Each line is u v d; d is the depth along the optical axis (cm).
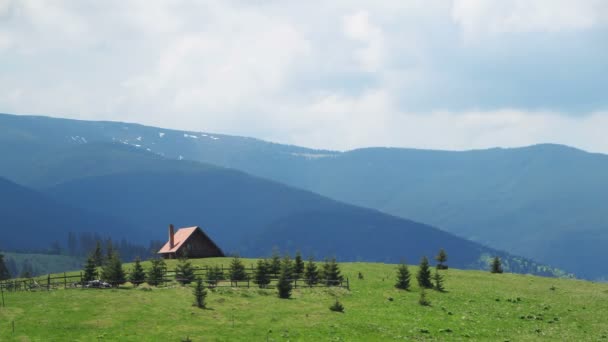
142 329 6194
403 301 8350
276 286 8906
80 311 6712
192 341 5900
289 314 7206
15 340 5634
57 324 6178
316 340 6184
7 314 6488
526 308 8262
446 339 6469
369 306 7938
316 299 8156
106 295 7575
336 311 7512
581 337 6794
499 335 6775
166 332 6144
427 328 6894
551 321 7575
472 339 6525
